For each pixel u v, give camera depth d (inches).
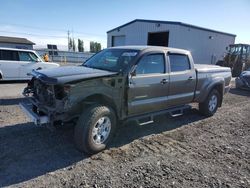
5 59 428.1
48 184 121.3
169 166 145.2
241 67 829.8
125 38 1005.2
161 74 195.0
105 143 162.7
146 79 181.3
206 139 195.0
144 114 194.1
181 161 152.8
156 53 192.2
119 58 183.6
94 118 150.3
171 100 208.5
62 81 140.9
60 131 190.9
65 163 143.6
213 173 139.6
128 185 123.2
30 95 184.1
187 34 844.0
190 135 202.4
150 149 169.6
